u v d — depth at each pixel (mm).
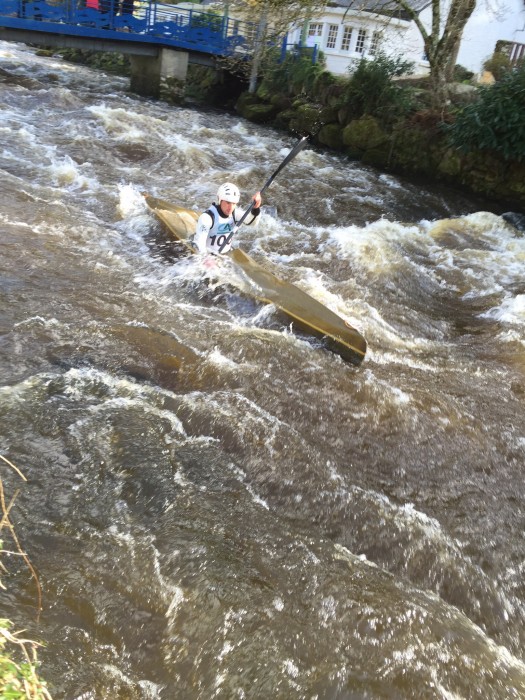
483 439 4293
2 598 2361
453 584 3076
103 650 2273
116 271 5652
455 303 6914
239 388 4273
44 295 4883
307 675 2344
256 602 2623
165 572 2680
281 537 3082
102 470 3219
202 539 2924
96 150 10203
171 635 2398
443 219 10164
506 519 3588
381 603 2760
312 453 3791
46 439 3344
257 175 10719
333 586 2811
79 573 2578
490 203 11852
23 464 3135
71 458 3254
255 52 17953
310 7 16375
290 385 4449
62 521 2850
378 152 13586
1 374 3797
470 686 2410
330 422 4156
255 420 3961
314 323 5047
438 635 2637
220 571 2748
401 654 2506
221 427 3811
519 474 4012
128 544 2793
